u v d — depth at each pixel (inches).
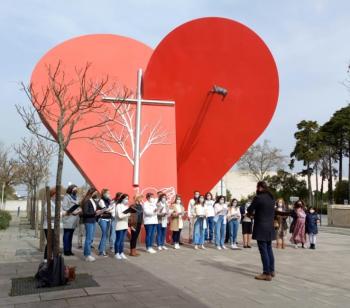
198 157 577.9
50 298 218.4
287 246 529.7
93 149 522.0
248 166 1935.3
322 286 259.1
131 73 563.5
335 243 589.6
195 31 559.2
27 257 379.2
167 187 534.6
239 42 566.9
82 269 311.4
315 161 1962.4
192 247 475.8
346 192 1887.3
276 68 572.4
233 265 339.0
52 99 490.6
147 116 551.5
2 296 224.2
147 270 308.5
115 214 383.9
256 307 203.0
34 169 796.6
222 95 569.9
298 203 522.9
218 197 477.1
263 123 575.5
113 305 203.6
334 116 1907.0
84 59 545.0
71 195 389.7
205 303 209.0
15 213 1823.3
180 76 561.0
